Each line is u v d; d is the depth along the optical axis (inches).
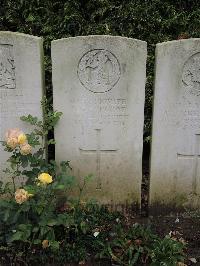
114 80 51.2
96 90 51.7
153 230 53.2
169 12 68.0
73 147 54.8
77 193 56.9
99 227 52.6
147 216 57.8
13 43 49.9
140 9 67.2
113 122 53.2
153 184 56.1
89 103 52.4
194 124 52.9
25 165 49.2
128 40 49.4
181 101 51.8
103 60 50.3
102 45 49.7
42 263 47.7
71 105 52.6
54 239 46.5
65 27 68.4
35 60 50.5
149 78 68.3
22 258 47.5
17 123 53.7
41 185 44.6
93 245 49.6
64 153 55.2
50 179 44.2
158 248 46.6
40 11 68.9
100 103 52.3
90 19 69.1
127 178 56.2
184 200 57.0
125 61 50.3
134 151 54.7
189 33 68.5
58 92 52.1
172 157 54.6
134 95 51.9
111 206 58.0
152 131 53.4
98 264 47.8
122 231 51.3
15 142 45.9
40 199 45.8
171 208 57.5
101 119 53.1
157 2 67.6
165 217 57.5
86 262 48.1
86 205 53.2
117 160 55.3
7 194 55.6
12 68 50.9
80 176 56.4
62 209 54.2
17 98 52.4
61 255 48.4
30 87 51.8
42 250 48.4
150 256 47.0
